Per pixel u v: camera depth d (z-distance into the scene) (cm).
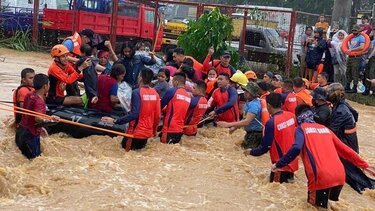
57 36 2327
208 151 916
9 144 780
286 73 2053
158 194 679
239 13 2225
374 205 748
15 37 2311
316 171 658
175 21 2661
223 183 740
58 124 903
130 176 730
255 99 943
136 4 2323
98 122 898
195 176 755
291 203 684
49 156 782
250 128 947
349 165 809
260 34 2109
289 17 2114
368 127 1355
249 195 707
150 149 864
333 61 1850
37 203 627
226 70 1217
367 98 1800
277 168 692
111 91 947
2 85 1354
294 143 672
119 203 632
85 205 623
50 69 947
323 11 4378
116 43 2278
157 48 2330
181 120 919
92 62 966
